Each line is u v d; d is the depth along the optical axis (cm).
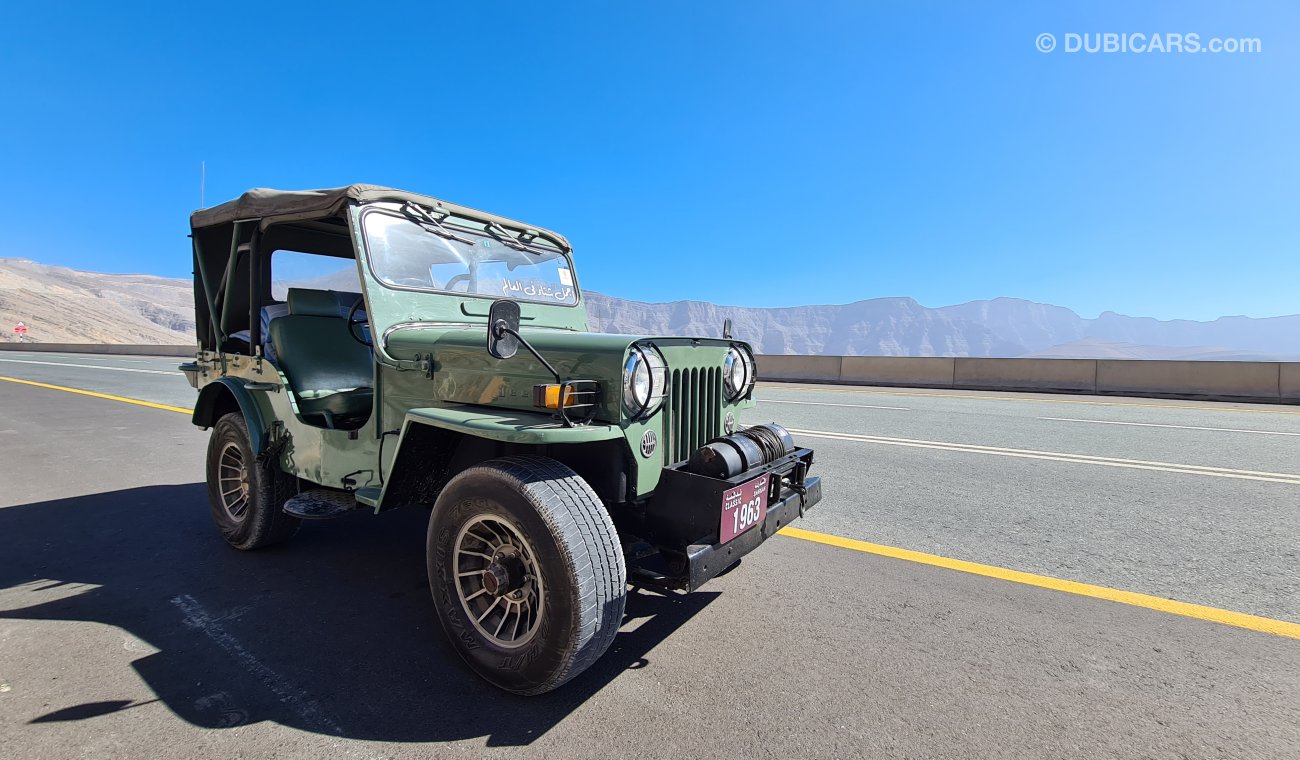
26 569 334
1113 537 387
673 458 259
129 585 313
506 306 213
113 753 186
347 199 288
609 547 213
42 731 196
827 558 353
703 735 196
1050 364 1411
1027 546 371
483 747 190
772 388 1480
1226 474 544
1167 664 242
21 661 239
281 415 337
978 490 493
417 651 250
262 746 190
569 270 409
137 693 218
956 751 189
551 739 194
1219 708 213
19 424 802
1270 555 356
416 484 279
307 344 350
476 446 276
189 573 329
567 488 216
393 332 286
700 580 219
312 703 213
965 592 308
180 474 549
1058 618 280
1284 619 279
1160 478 530
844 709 211
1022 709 212
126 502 461
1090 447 666
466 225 342
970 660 244
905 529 402
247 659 243
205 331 412
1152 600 299
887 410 995
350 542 377
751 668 238
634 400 230
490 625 231
